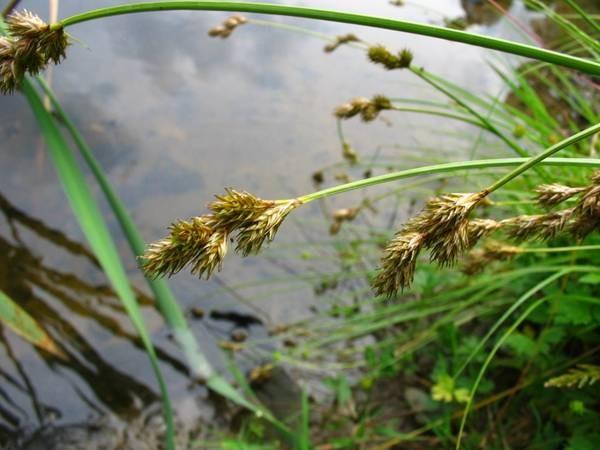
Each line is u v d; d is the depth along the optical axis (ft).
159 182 1.39
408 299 1.22
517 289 0.99
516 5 2.12
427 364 1.07
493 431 0.92
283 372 1.08
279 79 1.75
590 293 0.90
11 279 1.17
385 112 1.68
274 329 1.15
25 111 1.53
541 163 0.47
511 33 1.95
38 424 0.95
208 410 1.00
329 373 1.08
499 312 1.11
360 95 1.69
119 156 1.44
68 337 1.09
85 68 1.70
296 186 1.41
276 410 1.01
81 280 1.19
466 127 1.62
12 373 1.03
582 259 0.95
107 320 1.13
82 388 1.02
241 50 1.88
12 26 0.46
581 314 0.86
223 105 1.63
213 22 1.98
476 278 1.11
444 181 1.36
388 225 1.36
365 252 1.30
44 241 1.25
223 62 1.81
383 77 1.78
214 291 1.22
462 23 1.86
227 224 0.41
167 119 1.56
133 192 1.36
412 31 0.46
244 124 1.58
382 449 0.93
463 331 1.12
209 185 1.39
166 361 1.08
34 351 1.06
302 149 1.51
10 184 1.35
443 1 2.12
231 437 0.96
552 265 0.96
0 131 1.46
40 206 1.31
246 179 1.41
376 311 1.15
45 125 0.98
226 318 1.17
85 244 1.25
